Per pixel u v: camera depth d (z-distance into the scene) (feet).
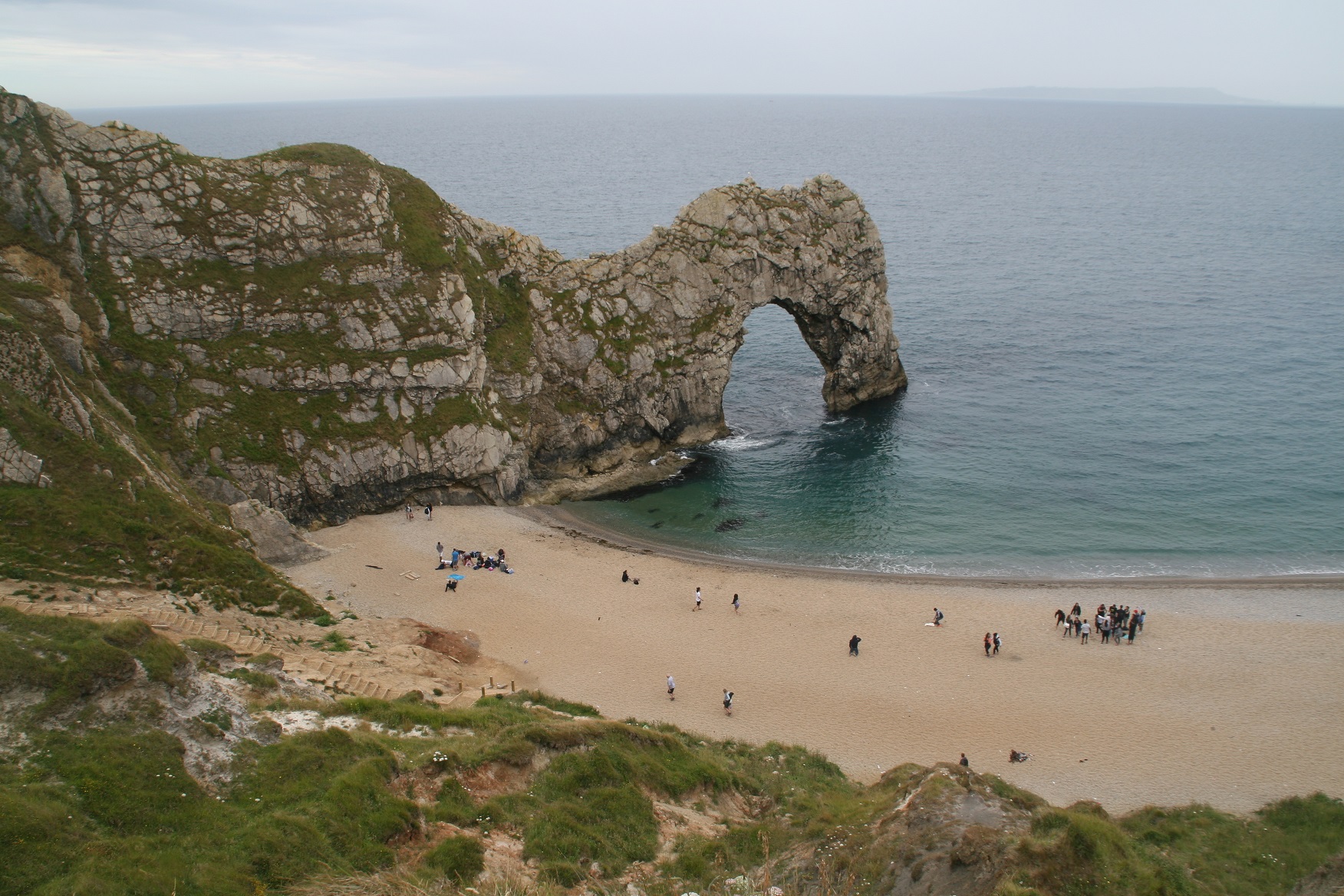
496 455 237.25
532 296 260.42
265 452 207.92
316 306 222.07
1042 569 208.44
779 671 166.09
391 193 243.60
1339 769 136.67
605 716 143.43
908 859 87.61
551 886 83.20
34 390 163.22
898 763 139.33
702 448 279.49
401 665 143.95
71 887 67.82
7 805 72.08
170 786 83.46
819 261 285.64
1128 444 270.67
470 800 95.50
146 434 194.18
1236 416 288.71
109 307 201.87
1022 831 88.79
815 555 217.97
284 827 81.82
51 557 140.56
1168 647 173.58
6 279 187.42
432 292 233.76
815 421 299.99
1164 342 367.66
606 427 261.24
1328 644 174.09
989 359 352.69
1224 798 129.80
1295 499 235.61
